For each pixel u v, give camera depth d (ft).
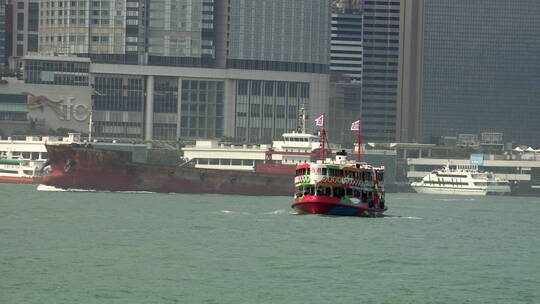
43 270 653.71
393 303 577.43
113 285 610.24
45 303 561.43
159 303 565.94
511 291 619.26
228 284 620.90
